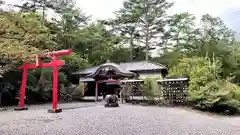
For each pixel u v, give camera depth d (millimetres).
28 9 25672
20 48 6852
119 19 36000
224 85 12953
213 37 33438
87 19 33531
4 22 5848
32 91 19062
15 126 8023
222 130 7680
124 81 17359
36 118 9961
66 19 29516
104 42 34188
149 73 26281
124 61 32562
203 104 12500
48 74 20219
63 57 24172
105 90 26656
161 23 35500
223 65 20016
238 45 24969
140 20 36000
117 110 12742
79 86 24500
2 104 17438
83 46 31109
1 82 17391
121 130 7312
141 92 16406
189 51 31422
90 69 27016
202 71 14062
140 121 9109
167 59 32344
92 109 13375
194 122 9211
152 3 34469
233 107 11922
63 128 7609
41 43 9016
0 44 6141
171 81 14961
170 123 8789
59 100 21281
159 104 15406
